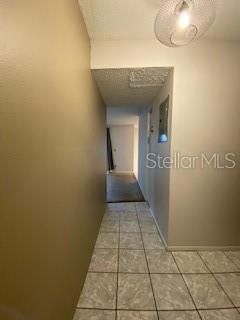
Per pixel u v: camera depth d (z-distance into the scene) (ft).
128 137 24.54
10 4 1.81
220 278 5.37
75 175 4.27
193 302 4.56
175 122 6.35
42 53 2.54
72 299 4.07
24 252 2.13
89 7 4.70
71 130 3.93
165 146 7.26
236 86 6.26
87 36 5.66
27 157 2.18
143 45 6.17
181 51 6.15
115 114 16.39
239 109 6.33
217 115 6.34
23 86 2.07
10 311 1.86
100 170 8.93
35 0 2.32
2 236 1.73
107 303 4.50
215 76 6.22
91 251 6.31
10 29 1.82
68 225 3.77
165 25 4.17
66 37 3.58
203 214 6.66
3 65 1.72
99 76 6.82
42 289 2.60
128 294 4.77
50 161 2.85
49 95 2.79
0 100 1.69
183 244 6.74
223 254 6.54
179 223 6.68
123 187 16.75
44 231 2.66
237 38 6.08
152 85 7.84
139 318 4.14
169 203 6.64
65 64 3.53
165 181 7.23
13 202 1.90
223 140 6.42
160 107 8.27
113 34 5.87
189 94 6.25
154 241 7.43
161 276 5.42
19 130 2.00
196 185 6.58
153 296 4.72
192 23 4.05
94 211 7.01
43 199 2.62
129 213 10.53
